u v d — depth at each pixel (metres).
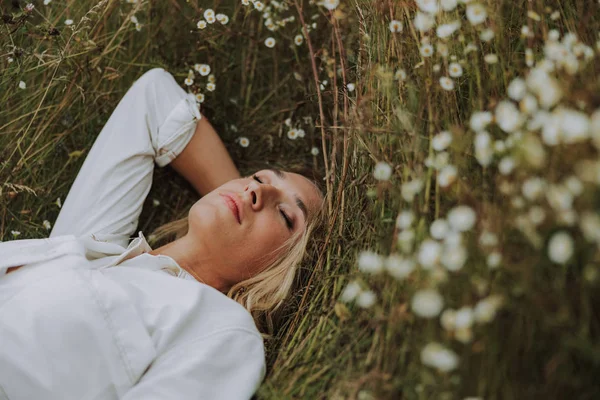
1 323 1.19
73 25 1.56
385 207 1.20
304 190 1.56
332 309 1.19
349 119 1.37
